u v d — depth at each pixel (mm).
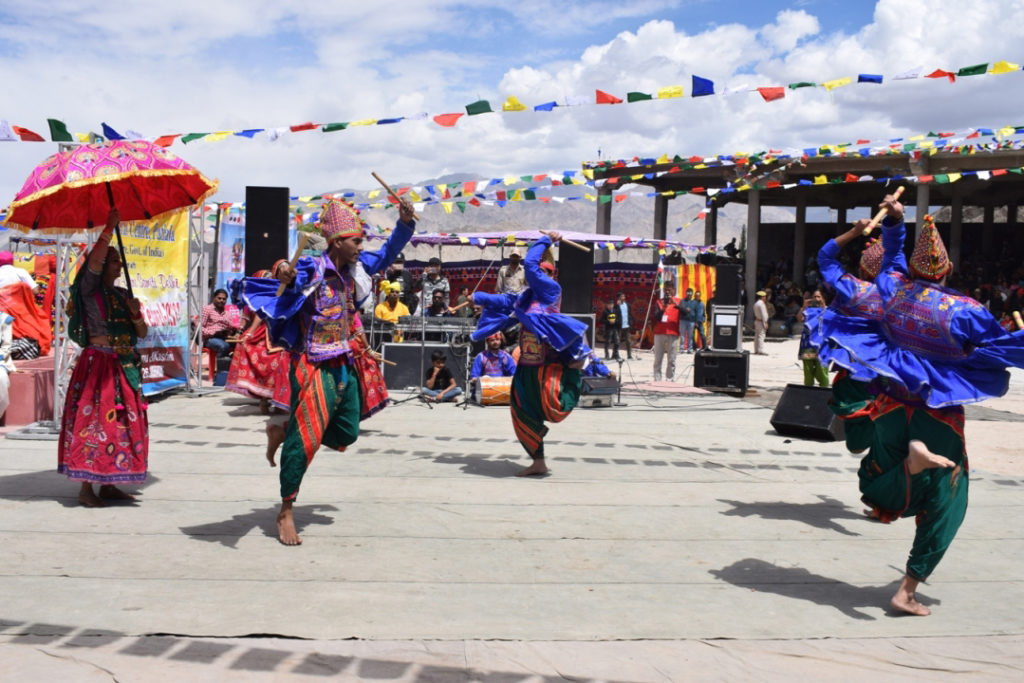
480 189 12555
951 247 33500
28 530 5078
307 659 3385
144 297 10766
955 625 3965
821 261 4746
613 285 27781
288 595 4109
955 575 4719
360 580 4355
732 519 5730
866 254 5629
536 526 5441
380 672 3287
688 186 31312
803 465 7648
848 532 5488
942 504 4035
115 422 5551
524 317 6695
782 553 5012
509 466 7289
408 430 9047
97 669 3248
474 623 3820
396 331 12797
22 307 11594
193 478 6527
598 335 27922
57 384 8391
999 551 5172
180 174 5602
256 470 6852
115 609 3865
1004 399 14031
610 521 5605
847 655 3598
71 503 5703
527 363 6809
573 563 4734
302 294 4867
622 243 21203
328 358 4980
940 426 4094
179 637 3564
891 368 4133
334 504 5859
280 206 11469
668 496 6340
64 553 4668
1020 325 9508
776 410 9328
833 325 4418
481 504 5953
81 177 5270
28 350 10914
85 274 5504
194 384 12445
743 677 3354
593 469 7242
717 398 13148
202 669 3270
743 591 4359
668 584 4438
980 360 4074
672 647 3627
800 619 3994
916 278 4254
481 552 4879
